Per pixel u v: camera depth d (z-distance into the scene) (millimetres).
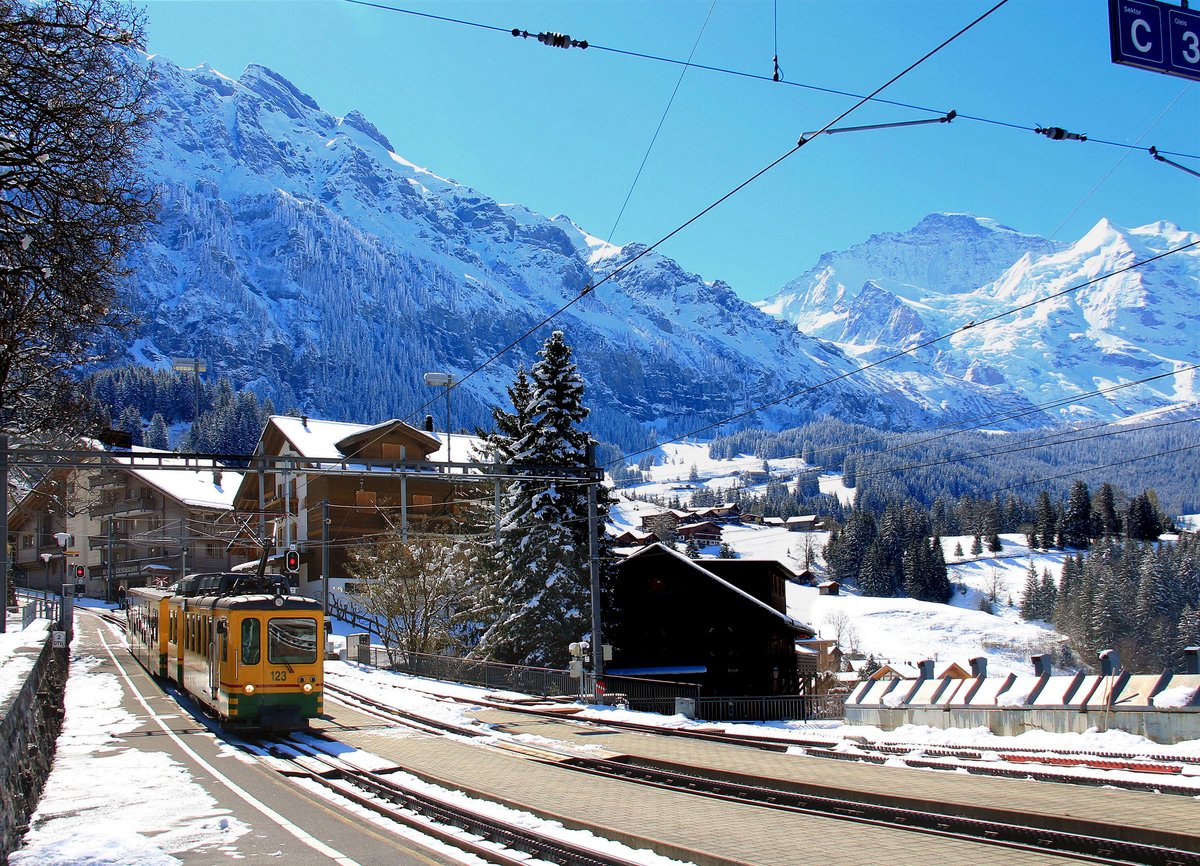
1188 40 9500
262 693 22250
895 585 152625
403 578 44875
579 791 15922
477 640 48406
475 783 16641
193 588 30500
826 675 63906
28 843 11648
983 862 10688
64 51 15156
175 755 19219
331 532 62219
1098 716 18906
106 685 32812
